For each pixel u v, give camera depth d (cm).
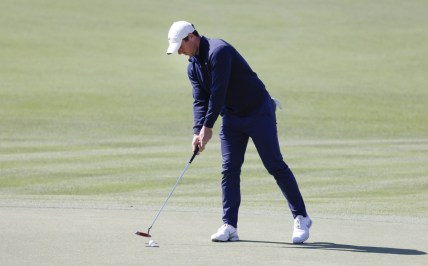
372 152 7550
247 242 2420
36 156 6881
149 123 9638
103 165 6353
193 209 3156
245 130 2503
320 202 4078
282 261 2103
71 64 13875
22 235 2409
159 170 6097
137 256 2123
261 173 5928
